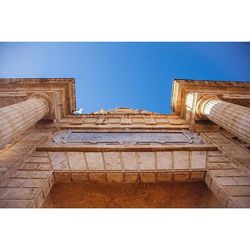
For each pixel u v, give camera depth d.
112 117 14.04
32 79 12.88
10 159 8.28
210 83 13.09
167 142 10.40
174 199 8.74
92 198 8.59
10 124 7.96
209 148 9.24
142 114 14.34
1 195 6.69
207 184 8.12
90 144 10.01
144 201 8.74
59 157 8.65
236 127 8.76
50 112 12.01
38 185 7.21
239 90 12.91
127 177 8.20
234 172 8.00
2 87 12.73
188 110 12.74
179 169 8.30
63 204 8.62
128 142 10.33
